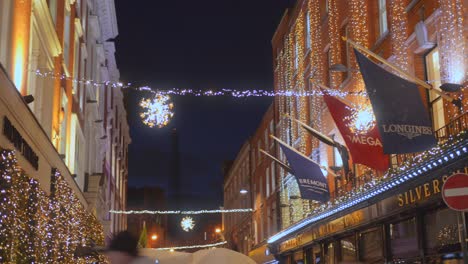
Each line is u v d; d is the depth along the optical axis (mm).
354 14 22297
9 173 10984
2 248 10656
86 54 27406
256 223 46625
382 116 13383
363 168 21781
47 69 16875
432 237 15773
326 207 23859
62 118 20375
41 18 15484
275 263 37750
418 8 16953
